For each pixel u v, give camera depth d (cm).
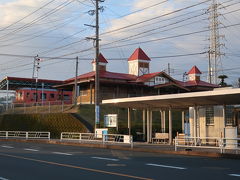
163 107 3069
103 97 4978
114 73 5394
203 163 1542
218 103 2550
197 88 5722
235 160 1723
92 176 1111
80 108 4475
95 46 3281
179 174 1162
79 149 2441
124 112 4572
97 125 3253
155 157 1844
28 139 3738
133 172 1208
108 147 2664
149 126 3147
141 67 5700
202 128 2797
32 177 1097
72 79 5259
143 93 5391
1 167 1353
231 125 2684
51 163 1491
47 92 6719
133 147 2464
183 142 2748
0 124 5644
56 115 4484
